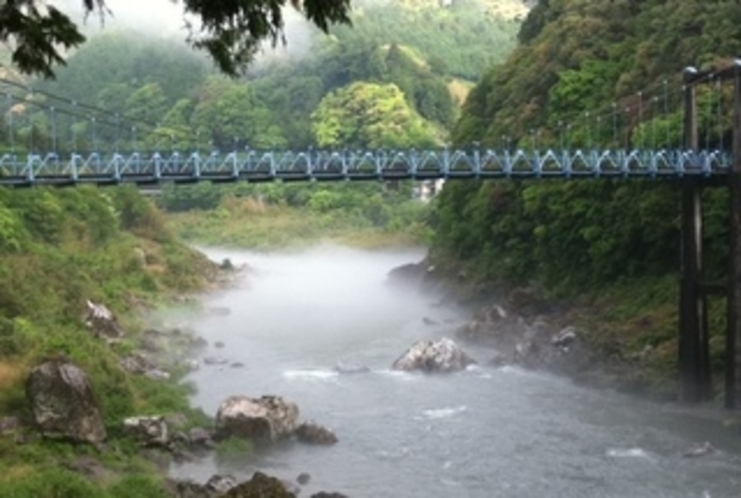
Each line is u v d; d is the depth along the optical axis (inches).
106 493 1199.6
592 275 2586.1
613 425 1728.6
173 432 1549.0
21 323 1930.4
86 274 2827.3
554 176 2006.6
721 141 2087.8
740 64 1875.0
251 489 1249.4
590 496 1328.7
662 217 2278.5
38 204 3120.1
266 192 6048.2
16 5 381.7
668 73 2623.0
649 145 2412.6
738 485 1366.9
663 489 1353.3
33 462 1336.1
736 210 1865.2
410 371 2212.1
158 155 1866.4
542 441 1620.3
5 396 1515.7
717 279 2162.9
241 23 411.5
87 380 1483.8
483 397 1957.4
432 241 4222.4
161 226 4111.7
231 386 2066.9
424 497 1333.7
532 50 3543.3
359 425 1732.3
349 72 7219.5
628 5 3127.5
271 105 7003.0
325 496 1275.8
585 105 2945.4
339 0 410.0
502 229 3034.0
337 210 5782.5
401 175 1961.1
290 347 2588.6
